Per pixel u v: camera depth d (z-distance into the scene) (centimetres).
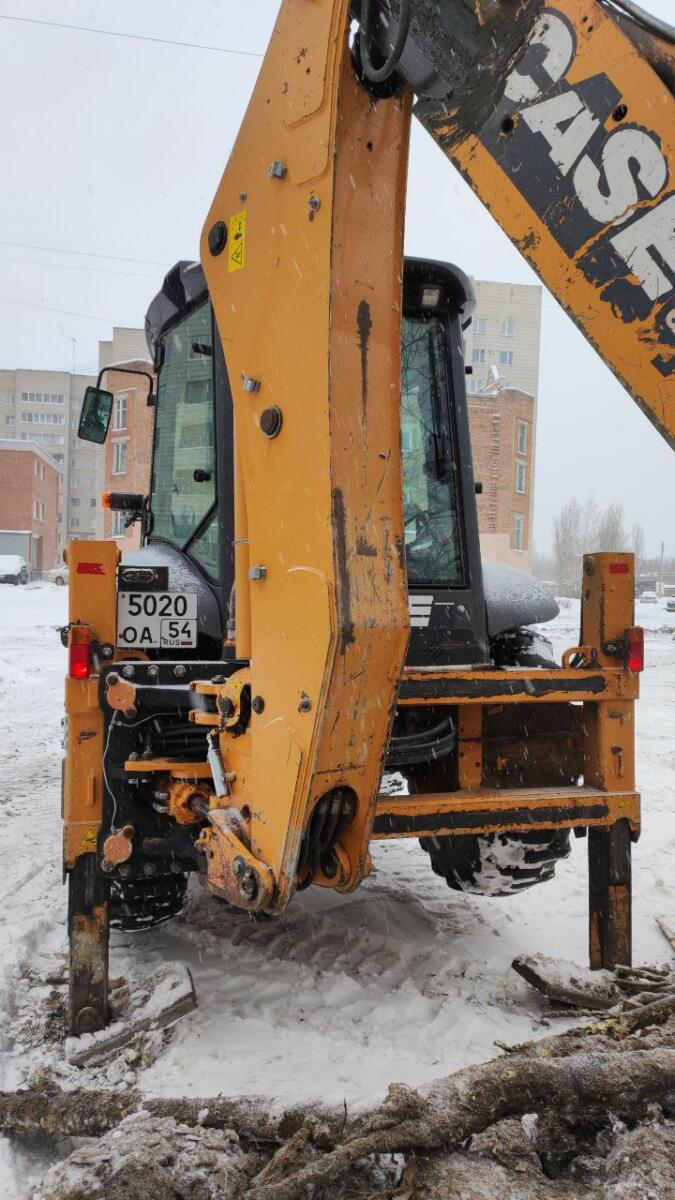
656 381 182
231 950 383
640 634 342
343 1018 317
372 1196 208
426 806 311
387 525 248
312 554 243
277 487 254
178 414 406
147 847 300
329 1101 234
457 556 384
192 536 385
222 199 272
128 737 303
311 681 242
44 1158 243
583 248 189
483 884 368
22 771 762
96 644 304
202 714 292
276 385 253
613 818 334
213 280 275
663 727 1001
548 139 192
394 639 247
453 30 208
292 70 249
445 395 389
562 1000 314
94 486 9506
